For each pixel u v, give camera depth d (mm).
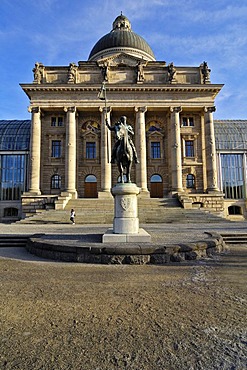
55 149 49156
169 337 4691
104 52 58844
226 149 51438
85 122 50219
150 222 31797
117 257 11148
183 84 46156
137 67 47656
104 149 45062
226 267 10477
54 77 48125
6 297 6859
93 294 7078
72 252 11734
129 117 50094
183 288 7621
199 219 32250
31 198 42906
